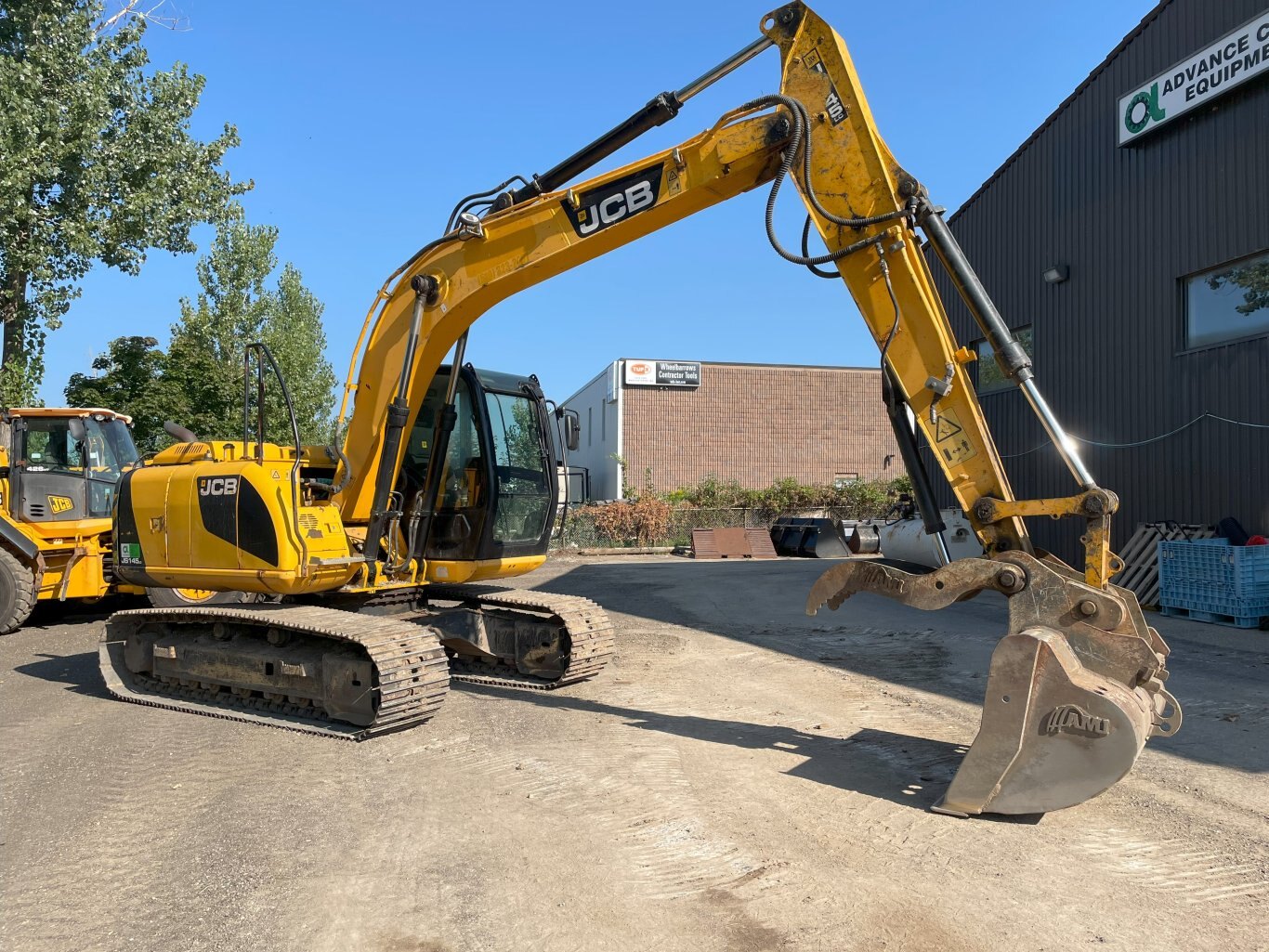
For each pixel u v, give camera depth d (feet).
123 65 61.16
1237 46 35.96
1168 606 36.32
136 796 16.03
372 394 22.00
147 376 84.23
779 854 13.30
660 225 18.99
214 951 10.55
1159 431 40.68
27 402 57.31
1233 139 36.99
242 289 109.81
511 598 25.50
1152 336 41.04
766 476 110.52
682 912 11.48
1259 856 13.12
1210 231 38.01
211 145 65.41
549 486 26.02
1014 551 15.53
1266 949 10.49
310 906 11.69
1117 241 43.09
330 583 22.00
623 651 30.53
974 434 15.90
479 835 14.07
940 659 28.27
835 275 17.10
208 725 21.02
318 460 24.47
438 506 24.11
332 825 14.53
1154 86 40.24
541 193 20.30
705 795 15.85
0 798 15.98
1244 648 29.22
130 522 24.79
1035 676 14.24
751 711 21.98
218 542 22.39
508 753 18.45
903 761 17.85
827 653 29.84
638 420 108.37
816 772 17.15
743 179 18.02
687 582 54.24
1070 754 13.93
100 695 24.52
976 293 15.98
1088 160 44.91
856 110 16.52
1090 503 14.61
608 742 19.24
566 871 12.72
